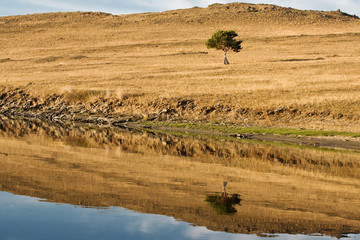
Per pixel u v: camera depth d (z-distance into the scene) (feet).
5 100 252.83
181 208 57.82
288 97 215.92
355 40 503.61
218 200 62.75
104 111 224.94
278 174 87.45
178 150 122.21
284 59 365.20
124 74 297.53
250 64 316.81
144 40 547.08
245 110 203.21
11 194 61.98
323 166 100.68
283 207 60.39
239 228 50.57
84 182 71.26
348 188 75.87
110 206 57.62
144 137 157.38
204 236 47.37
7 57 432.66
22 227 48.44
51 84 268.62
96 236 46.19
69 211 54.75
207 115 206.39
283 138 158.71
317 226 52.60
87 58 406.62
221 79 268.62
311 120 188.03
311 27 654.94
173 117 208.74
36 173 77.41
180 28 645.92
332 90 225.76
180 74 290.56
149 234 47.29
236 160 105.60
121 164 92.38
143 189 67.92
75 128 185.98
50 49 472.44
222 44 340.18
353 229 52.03
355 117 185.78
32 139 137.39
